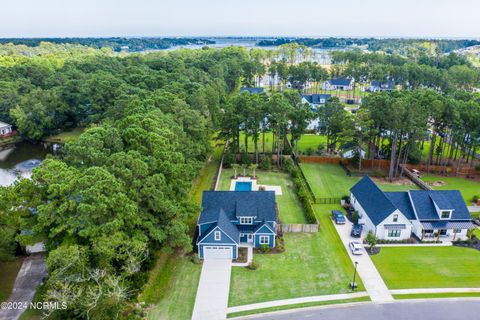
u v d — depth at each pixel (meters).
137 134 42.59
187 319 31.77
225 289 35.75
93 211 30.77
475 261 40.50
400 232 44.78
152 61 133.25
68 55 196.75
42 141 92.06
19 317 31.72
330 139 78.06
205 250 40.56
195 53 196.75
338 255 41.56
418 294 35.19
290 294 35.12
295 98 78.00
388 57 172.75
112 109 73.81
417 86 136.88
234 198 45.69
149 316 31.91
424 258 40.97
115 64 132.12
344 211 52.78
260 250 42.34
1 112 93.50
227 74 140.12
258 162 71.38
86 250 30.17
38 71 114.38
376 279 37.34
